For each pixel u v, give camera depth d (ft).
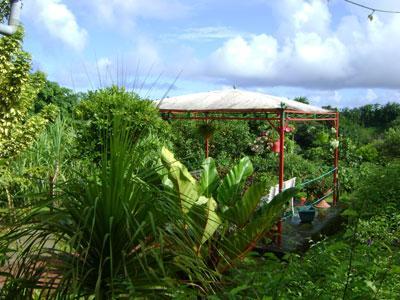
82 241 9.42
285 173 38.22
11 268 9.12
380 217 12.64
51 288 8.75
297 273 8.69
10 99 26.53
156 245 9.45
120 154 9.53
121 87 11.09
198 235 10.87
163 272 8.32
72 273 8.57
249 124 46.83
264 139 42.63
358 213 10.15
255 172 37.86
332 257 9.40
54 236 9.54
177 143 41.70
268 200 25.03
